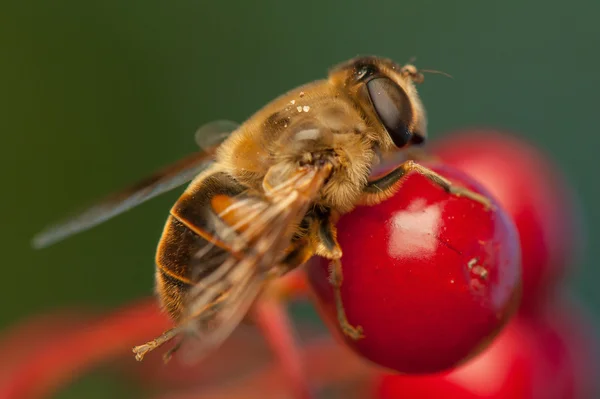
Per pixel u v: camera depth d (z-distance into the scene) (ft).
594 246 0.42
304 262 0.31
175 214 0.31
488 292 0.30
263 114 0.31
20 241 0.41
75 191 0.41
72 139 0.42
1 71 0.42
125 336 0.33
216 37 0.43
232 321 0.29
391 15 0.43
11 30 0.42
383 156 0.31
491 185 0.33
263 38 0.43
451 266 0.30
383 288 0.30
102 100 0.42
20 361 0.33
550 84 0.44
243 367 0.34
